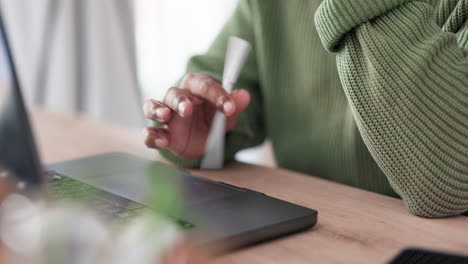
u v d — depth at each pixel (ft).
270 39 3.23
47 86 7.74
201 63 3.23
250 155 7.16
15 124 1.43
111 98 7.63
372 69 1.94
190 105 2.38
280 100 3.27
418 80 1.91
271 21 3.22
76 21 7.61
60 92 7.67
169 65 8.29
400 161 1.93
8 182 1.44
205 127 2.63
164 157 2.77
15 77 1.42
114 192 1.90
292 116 3.25
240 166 2.70
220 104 2.42
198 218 1.68
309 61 3.11
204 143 2.63
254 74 3.34
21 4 7.45
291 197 2.13
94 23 7.52
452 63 1.97
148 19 8.17
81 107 7.82
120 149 3.01
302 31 3.12
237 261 1.50
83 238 1.46
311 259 1.51
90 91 7.72
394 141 1.93
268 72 3.26
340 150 3.02
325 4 2.05
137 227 1.54
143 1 8.11
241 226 1.62
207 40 8.13
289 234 1.69
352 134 2.89
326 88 3.07
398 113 1.92
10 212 1.44
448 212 1.90
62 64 7.63
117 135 3.37
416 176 1.90
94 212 1.66
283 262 1.49
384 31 1.98
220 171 2.60
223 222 1.65
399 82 1.92
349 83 2.01
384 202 2.06
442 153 1.90
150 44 8.24
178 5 8.19
